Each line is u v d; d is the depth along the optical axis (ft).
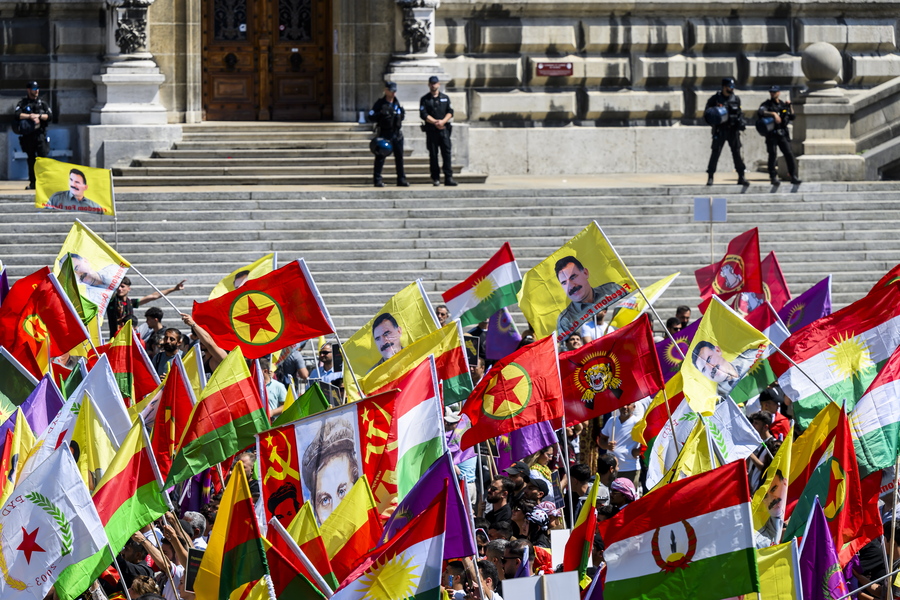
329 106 226.17
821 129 203.00
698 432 71.36
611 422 103.76
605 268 94.89
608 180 213.05
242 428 75.05
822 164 200.13
